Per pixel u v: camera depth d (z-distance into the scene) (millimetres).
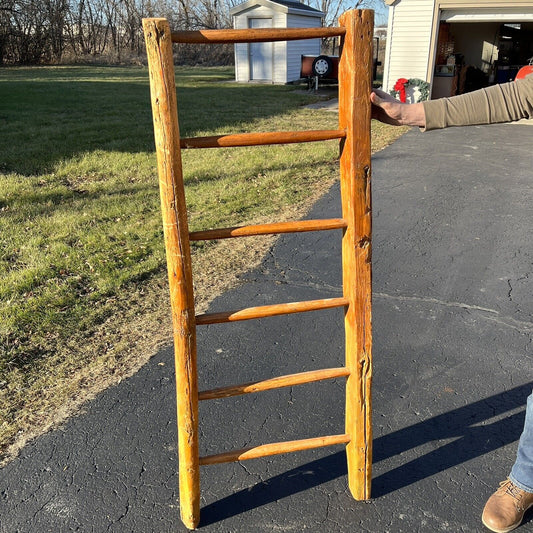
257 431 2719
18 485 2367
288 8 20094
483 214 5992
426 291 4180
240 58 21438
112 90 17203
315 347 3434
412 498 2334
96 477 2418
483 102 1945
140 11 33781
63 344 3389
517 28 19344
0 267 4414
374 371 3195
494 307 3934
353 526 2197
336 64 17531
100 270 4402
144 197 6414
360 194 1911
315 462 2539
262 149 9172
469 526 2195
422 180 7445
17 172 7422
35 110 12938
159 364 3209
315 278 4383
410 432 2721
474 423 2777
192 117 12219
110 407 2852
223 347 3430
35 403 2861
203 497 2344
